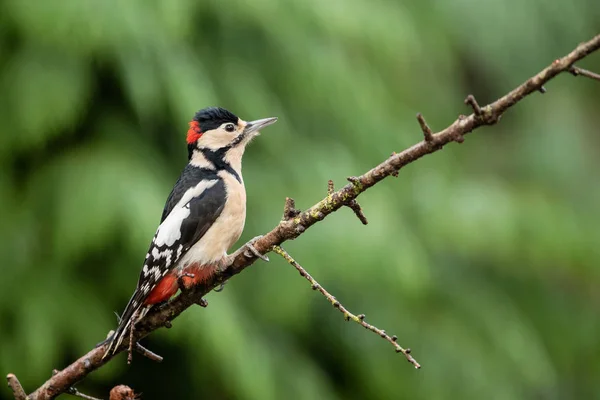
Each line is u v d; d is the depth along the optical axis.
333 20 12.38
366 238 12.00
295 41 12.77
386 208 12.44
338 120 13.26
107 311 11.95
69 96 11.57
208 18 12.66
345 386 13.26
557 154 15.47
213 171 8.98
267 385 11.94
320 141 13.18
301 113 13.21
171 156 12.45
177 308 7.04
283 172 12.62
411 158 5.97
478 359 13.13
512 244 13.51
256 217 12.32
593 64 16.34
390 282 12.11
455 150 14.78
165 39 11.85
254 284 12.45
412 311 13.20
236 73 12.59
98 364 6.79
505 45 14.88
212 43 12.77
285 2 12.43
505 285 14.68
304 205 12.34
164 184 12.01
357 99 12.96
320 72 12.77
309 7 12.41
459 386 12.95
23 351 11.62
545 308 14.91
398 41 12.91
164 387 13.34
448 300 13.68
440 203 13.43
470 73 15.63
